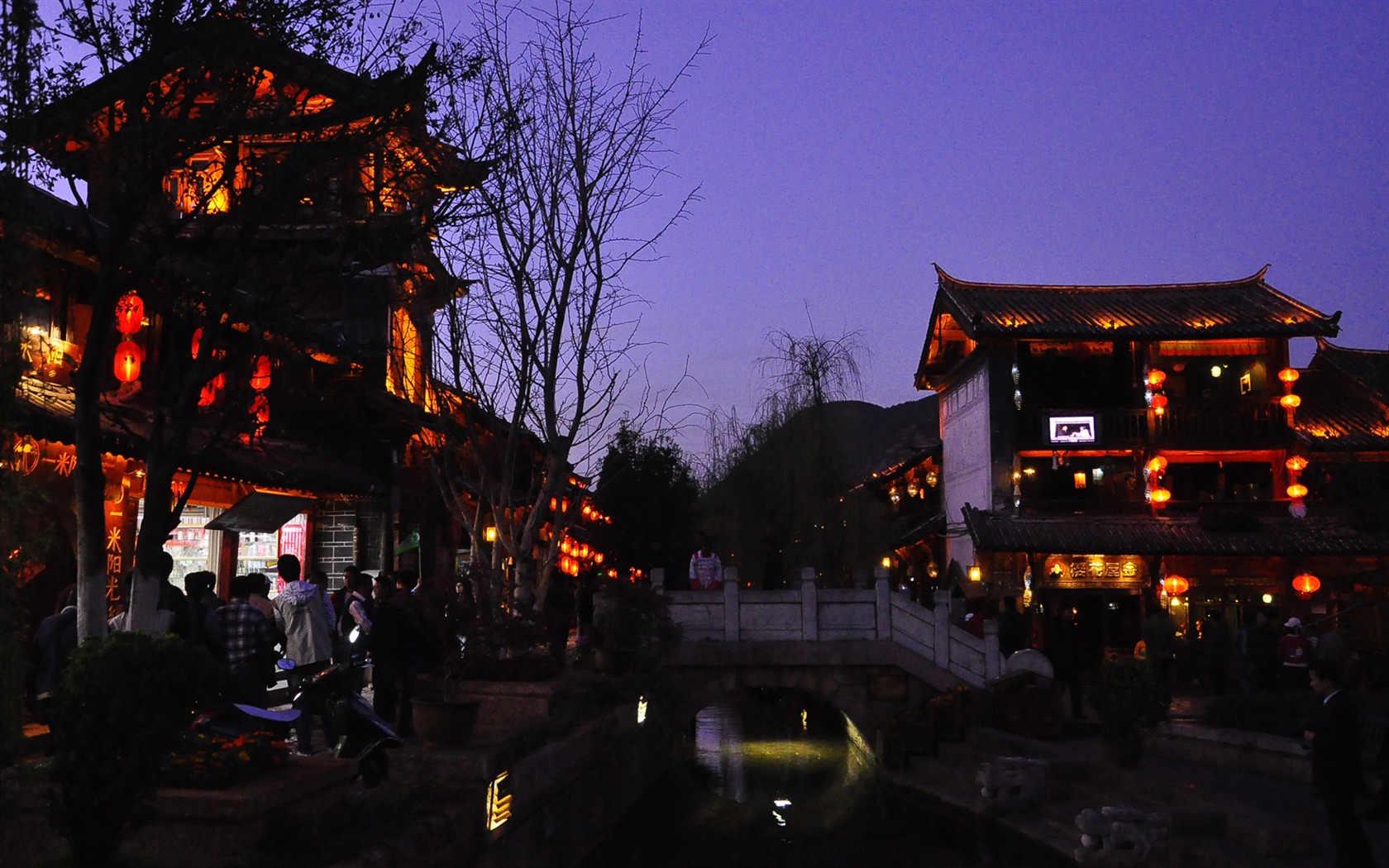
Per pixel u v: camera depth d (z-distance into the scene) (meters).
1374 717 12.33
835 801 15.27
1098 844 10.34
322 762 6.29
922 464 40.78
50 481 12.47
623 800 13.47
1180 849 10.17
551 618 11.77
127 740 4.75
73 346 13.57
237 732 6.19
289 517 17.88
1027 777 13.05
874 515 29.77
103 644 4.85
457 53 9.13
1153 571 29.77
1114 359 32.06
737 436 31.50
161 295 8.29
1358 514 26.03
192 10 7.51
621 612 15.80
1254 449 30.61
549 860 9.55
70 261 13.19
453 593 10.90
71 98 7.14
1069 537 29.50
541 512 12.84
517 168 12.63
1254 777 13.04
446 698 10.78
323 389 17.95
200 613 8.85
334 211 9.17
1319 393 33.69
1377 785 12.09
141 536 7.81
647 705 15.41
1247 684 19.27
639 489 32.53
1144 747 15.36
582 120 13.37
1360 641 27.81
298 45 7.93
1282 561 29.80
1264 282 34.16
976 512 30.56
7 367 4.02
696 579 20.11
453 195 9.71
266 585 10.70
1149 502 30.67
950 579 33.34
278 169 8.00
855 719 18.27
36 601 12.41
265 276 8.70
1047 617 29.70
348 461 20.41
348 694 8.23
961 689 17.12
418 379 18.48
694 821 13.66
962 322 32.16
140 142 7.51
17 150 4.17
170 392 8.31
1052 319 31.56
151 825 5.21
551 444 12.95
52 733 4.79
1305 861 9.47
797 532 29.05
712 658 18.38
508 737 9.26
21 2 4.36
